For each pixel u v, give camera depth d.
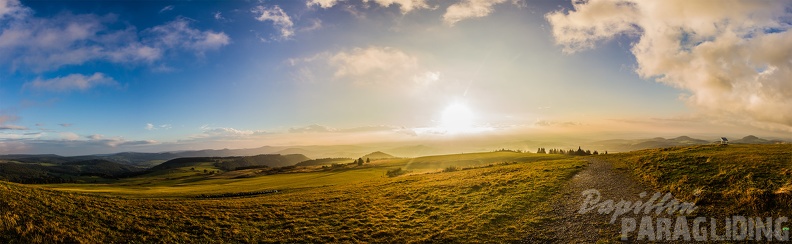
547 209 28.30
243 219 31.67
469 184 43.19
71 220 27.92
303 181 82.62
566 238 21.81
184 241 25.19
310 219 31.30
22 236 22.59
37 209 29.30
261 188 68.44
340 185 62.34
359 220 30.12
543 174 45.12
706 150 49.22
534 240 22.17
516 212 28.39
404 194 41.62
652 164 42.41
